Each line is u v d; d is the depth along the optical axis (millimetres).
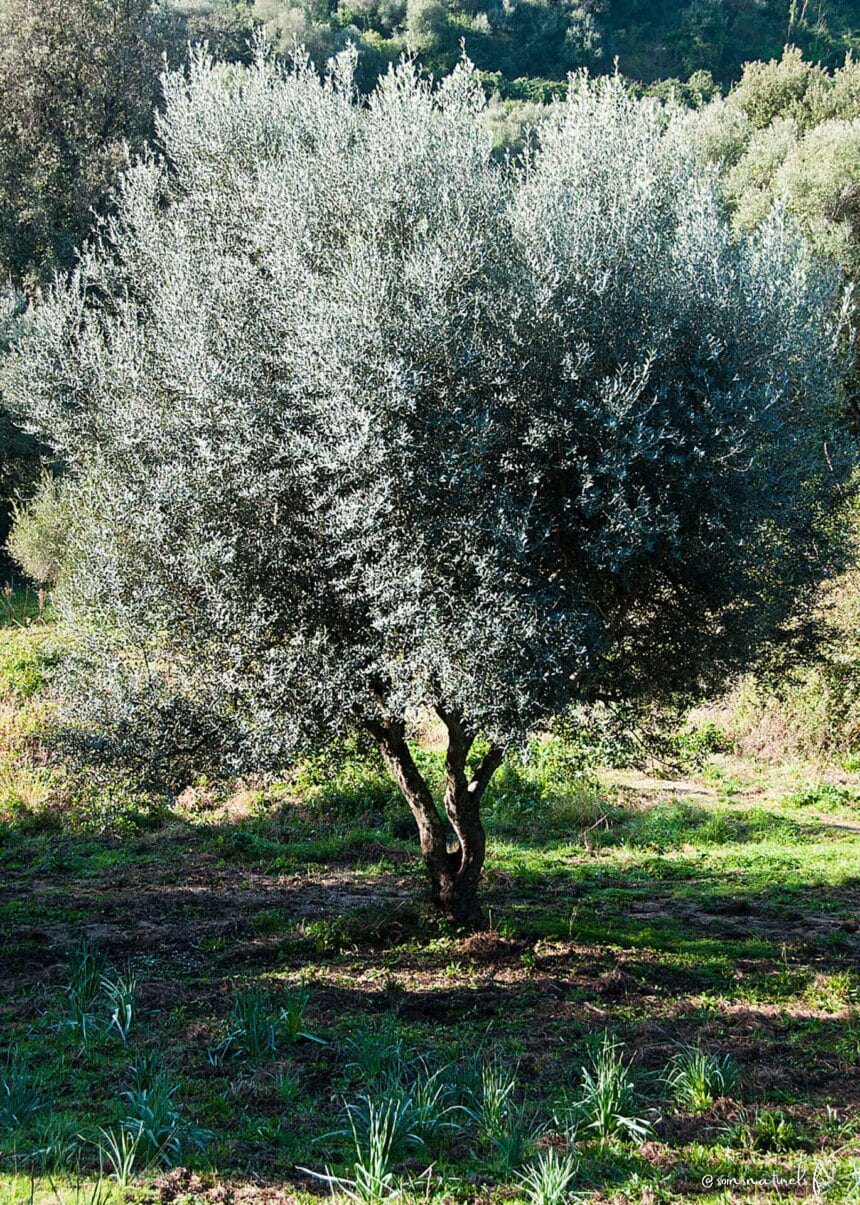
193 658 7102
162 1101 4801
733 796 15625
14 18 34469
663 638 7152
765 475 6457
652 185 7004
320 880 10680
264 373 6551
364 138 7441
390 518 5980
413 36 50719
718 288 6520
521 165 8031
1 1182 4168
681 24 61875
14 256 32188
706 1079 5426
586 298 6398
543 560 6238
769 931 8969
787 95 34750
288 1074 5621
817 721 17125
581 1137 4969
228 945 8312
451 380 6094
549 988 7273
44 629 21281
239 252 7395
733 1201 4328
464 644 5711
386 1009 6891
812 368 7129
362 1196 4227
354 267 6223
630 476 6086
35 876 10914
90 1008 6688
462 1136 4980
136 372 6949
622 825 14023
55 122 34250
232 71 8281
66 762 7516
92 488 7266
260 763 6828
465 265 6293
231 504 6391
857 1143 4879
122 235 8234
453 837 12758
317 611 6613
